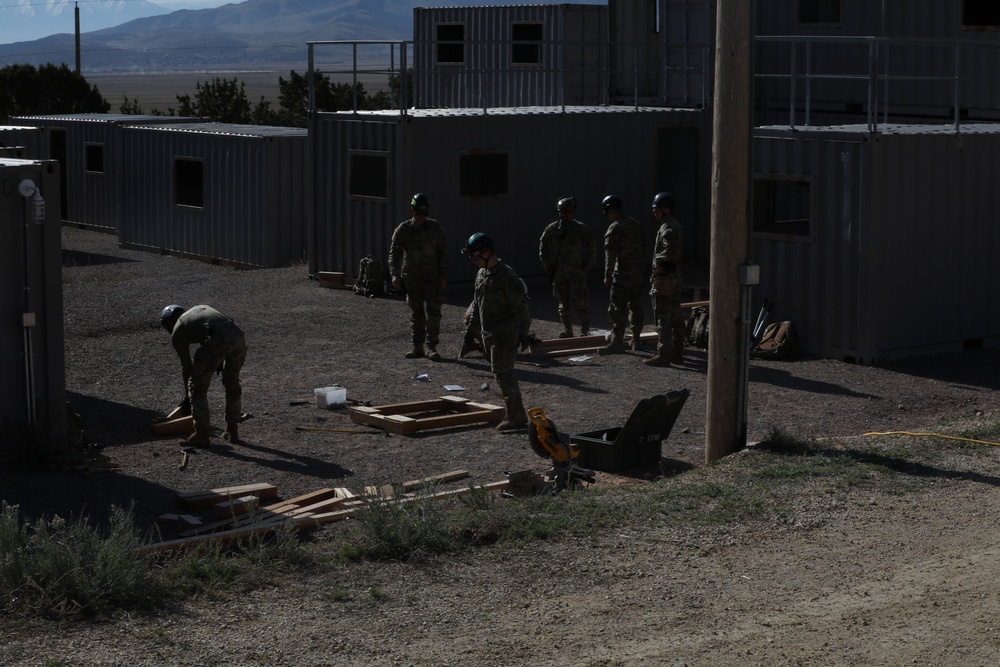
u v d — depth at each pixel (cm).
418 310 1595
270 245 2547
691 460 1122
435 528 812
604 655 622
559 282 1691
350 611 686
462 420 1254
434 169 2128
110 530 892
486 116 2173
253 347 1692
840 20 2269
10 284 1067
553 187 2280
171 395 1407
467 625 665
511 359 1224
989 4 2070
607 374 1509
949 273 1634
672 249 1531
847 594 714
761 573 754
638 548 804
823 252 1587
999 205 1683
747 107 1047
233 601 701
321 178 2266
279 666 605
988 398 1386
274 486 1000
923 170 1577
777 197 1780
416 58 3159
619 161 2362
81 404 1355
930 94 2172
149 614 675
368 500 873
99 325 1853
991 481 970
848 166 1545
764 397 1384
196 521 897
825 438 1165
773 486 952
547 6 2831
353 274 2233
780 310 1645
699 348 1678
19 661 597
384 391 1422
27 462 1077
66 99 4662
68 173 3325
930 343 1627
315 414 1309
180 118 3266
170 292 2183
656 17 2611
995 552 789
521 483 968
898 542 815
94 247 2972
